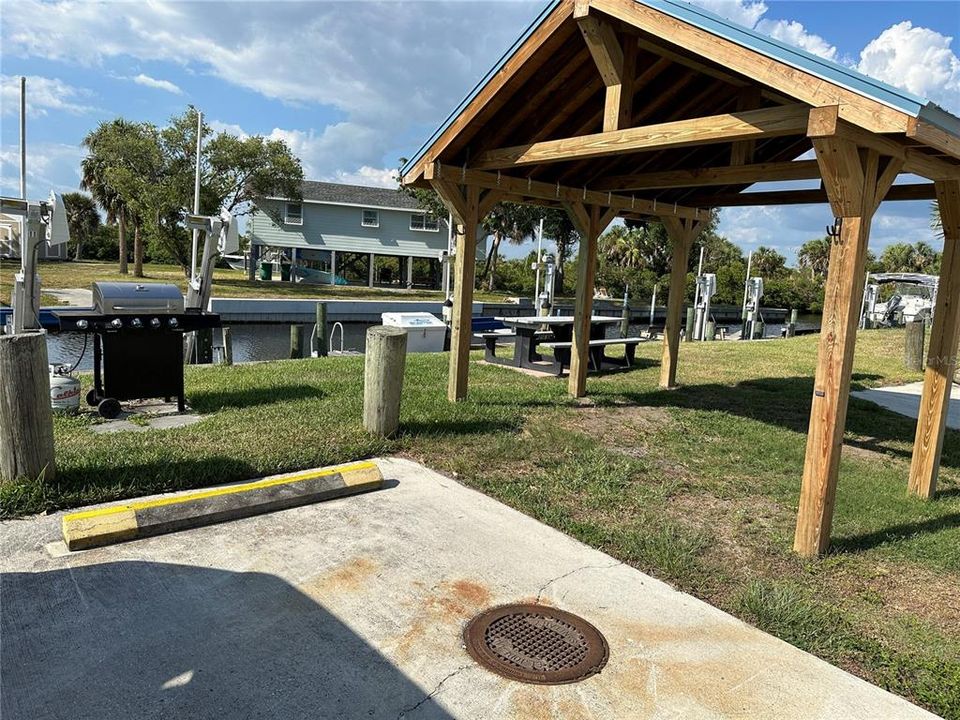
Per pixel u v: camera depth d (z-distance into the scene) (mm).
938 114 3209
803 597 3346
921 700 2605
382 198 37062
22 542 3312
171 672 2430
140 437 4941
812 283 45281
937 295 4844
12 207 5523
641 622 3016
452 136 5906
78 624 2680
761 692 2564
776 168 5465
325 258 38250
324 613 2891
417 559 3451
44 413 3793
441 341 14039
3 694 2252
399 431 5535
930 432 4941
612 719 2354
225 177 28281
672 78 5781
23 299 5738
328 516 3918
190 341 11188
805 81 3414
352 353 14023
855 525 4402
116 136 26766
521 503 4332
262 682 2412
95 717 2178
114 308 5520
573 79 5621
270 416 5762
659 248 41656
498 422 6102
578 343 7555
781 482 5129
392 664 2572
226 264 42844
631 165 7246
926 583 3631
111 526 3373
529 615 2986
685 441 6148
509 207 37219
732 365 11305
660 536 3979
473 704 2383
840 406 3721
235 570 3203
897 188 5816
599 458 5395
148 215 25938
